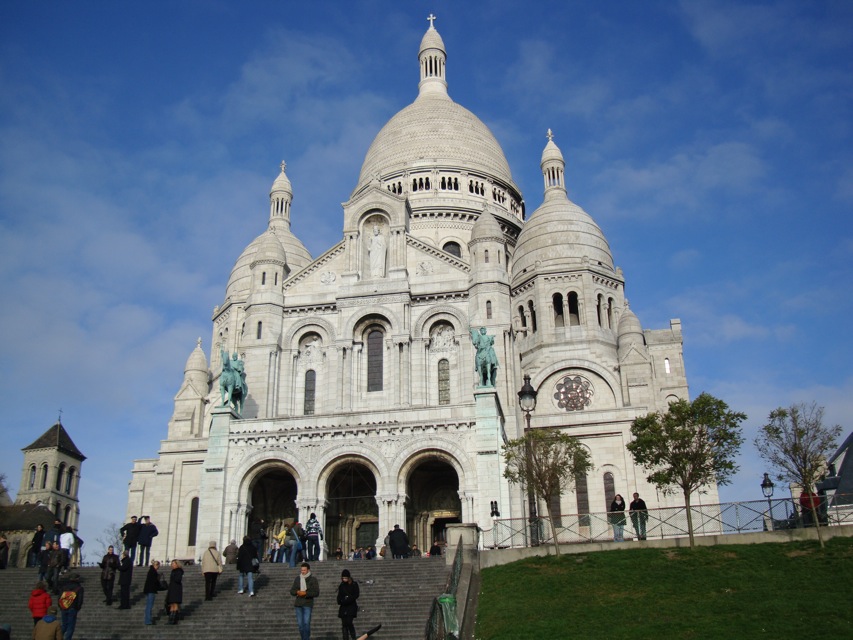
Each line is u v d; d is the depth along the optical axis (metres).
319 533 51.31
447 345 67.31
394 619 36.28
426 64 116.25
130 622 37.56
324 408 66.19
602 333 84.19
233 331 88.31
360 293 68.38
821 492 65.31
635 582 40.03
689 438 47.09
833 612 34.41
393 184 97.62
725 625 33.91
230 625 36.78
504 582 41.44
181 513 75.69
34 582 43.81
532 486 49.16
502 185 100.50
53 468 123.50
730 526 48.12
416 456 56.75
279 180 101.00
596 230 90.38
